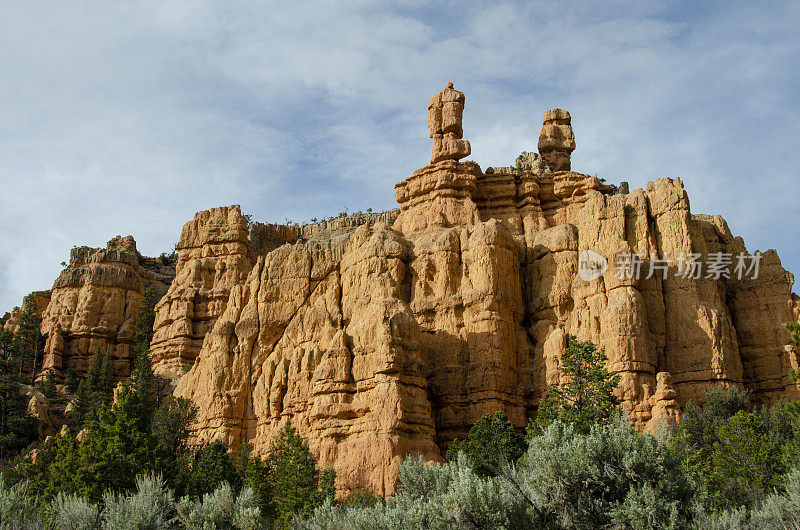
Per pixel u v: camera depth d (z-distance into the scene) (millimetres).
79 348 117875
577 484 44875
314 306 84188
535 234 85375
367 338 73062
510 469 49781
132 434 65875
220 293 109875
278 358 83062
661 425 47656
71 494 61156
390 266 81750
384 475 66062
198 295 110750
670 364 73500
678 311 74625
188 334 107125
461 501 44500
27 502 53906
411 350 72188
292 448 67500
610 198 80375
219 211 119000
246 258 116250
